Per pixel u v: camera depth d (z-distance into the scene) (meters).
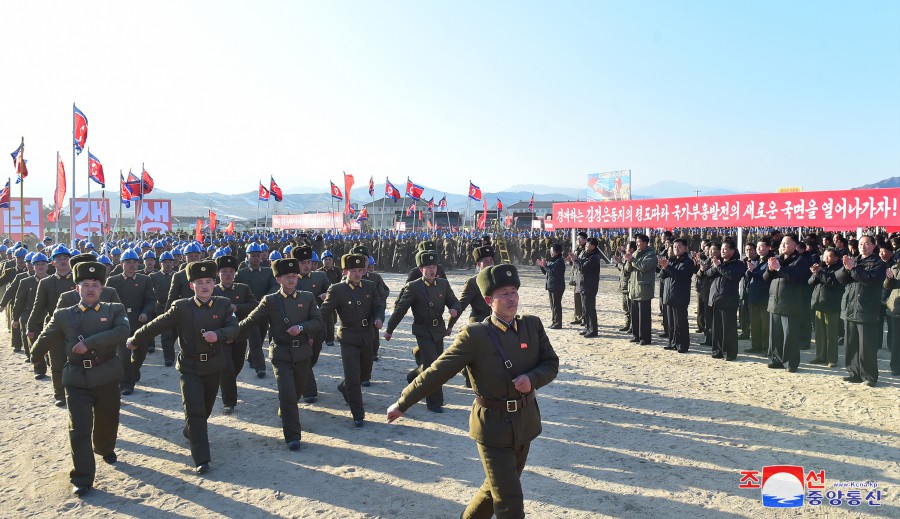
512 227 61.03
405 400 3.81
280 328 6.63
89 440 5.47
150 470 5.92
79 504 5.18
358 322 7.33
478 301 8.39
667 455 6.12
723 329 10.34
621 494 5.22
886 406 7.48
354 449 6.44
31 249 34.03
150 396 8.56
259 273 10.20
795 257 9.34
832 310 9.54
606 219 19.73
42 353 5.54
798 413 7.32
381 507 5.05
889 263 9.23
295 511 5.00
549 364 3.90
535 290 22.11
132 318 9.25
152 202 43.44
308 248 10.31
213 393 6.33
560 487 5.39
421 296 7.80
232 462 6.10
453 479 5.62
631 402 8.02
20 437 6.89
